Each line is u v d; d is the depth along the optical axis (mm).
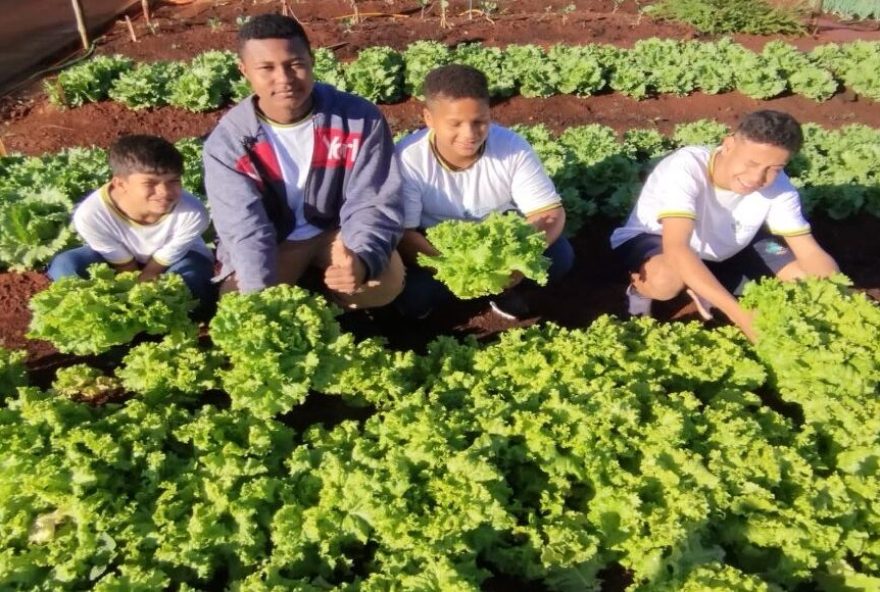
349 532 1354
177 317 1755
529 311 2158
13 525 1356
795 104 3689
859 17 5246
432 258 1813
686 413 1569
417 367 1763
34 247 2227
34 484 1366
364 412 1755
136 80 3465
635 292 2107
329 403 1774
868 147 2822
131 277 1797
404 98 3678
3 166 2686
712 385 1759
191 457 1515
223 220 1774
